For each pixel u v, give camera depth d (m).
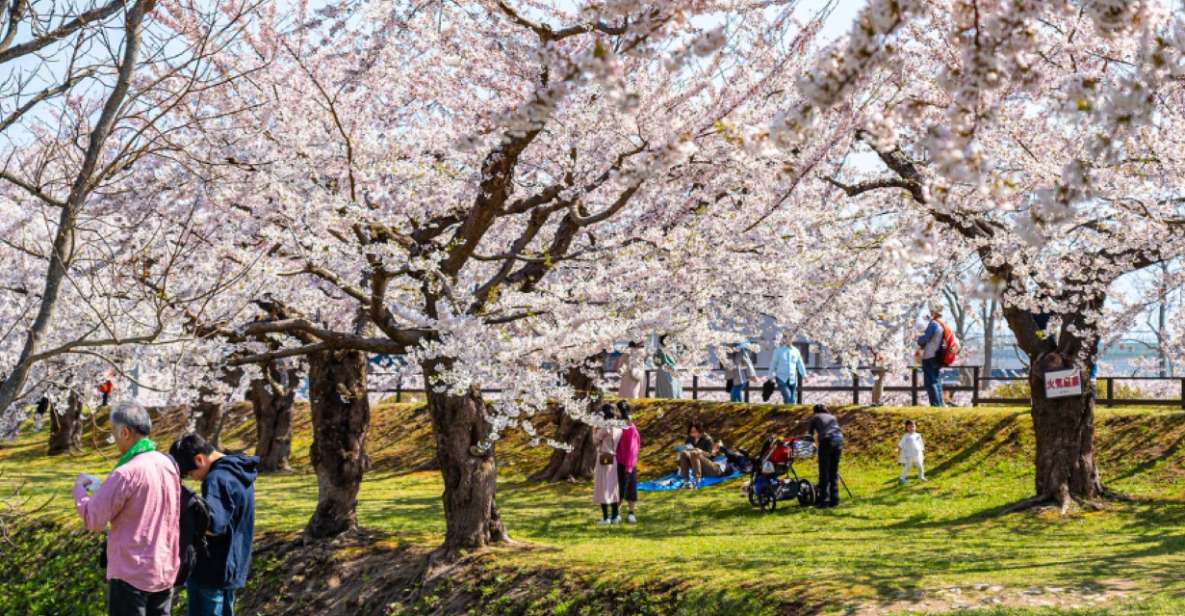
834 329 18.53
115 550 7.70
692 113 12.06
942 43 11.87
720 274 13.26
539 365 13.16
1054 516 16.59
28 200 13.20
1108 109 4.20
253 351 14.59
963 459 21.02
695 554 13.87
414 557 14.87
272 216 12.84
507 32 10.84
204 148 12.63
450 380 12.41
